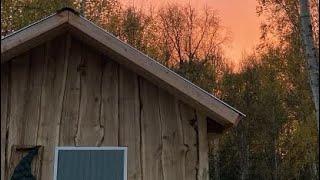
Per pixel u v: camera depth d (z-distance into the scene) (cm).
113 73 766
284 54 2883
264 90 3806
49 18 713
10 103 745
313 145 2742
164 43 4053
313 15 2216
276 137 3791
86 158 730
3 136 731
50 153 729
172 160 734
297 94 3044
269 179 3819
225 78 4147
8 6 2247
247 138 3900
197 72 4125
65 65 765
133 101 756
